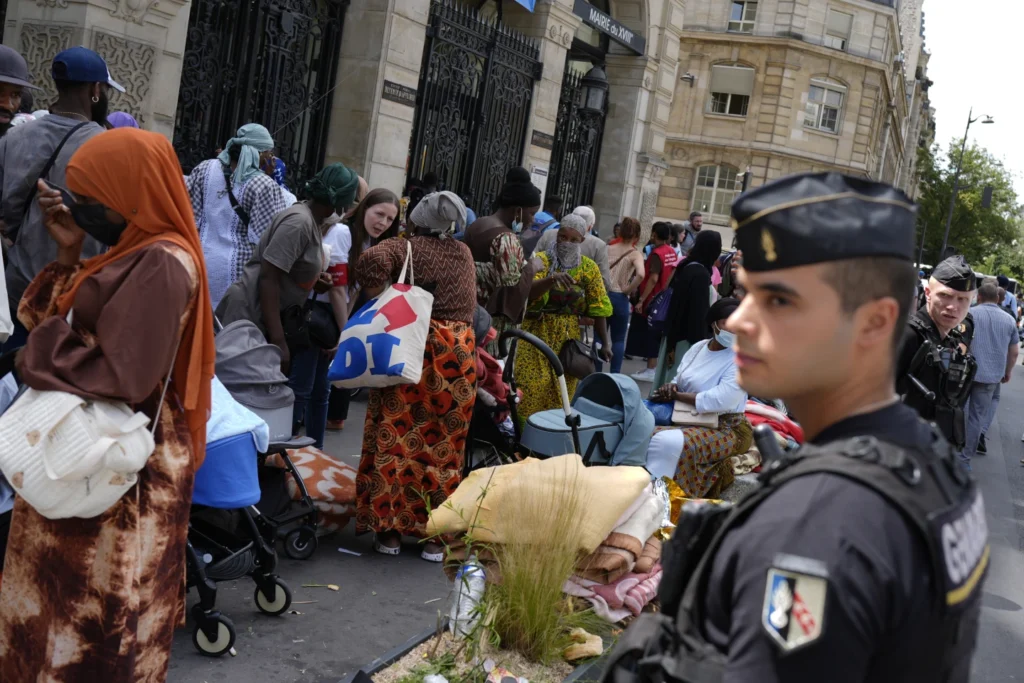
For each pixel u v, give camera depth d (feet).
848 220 4.24
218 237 18.03
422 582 15.05
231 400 12.56
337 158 35.35
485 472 13.46
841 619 3.71
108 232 8.89
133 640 8.80
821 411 4.52
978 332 29.12
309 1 33.40
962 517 4.14
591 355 21.52
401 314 14.98
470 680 11.21
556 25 45.62
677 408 19.04
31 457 8.27
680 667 4.32
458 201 15.69
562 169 52.34
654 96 57.93
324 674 11.72
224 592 13.70
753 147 140.05
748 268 4.45
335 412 23.34
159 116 27.40
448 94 40.27
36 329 8.58
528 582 12.06
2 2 26.76
